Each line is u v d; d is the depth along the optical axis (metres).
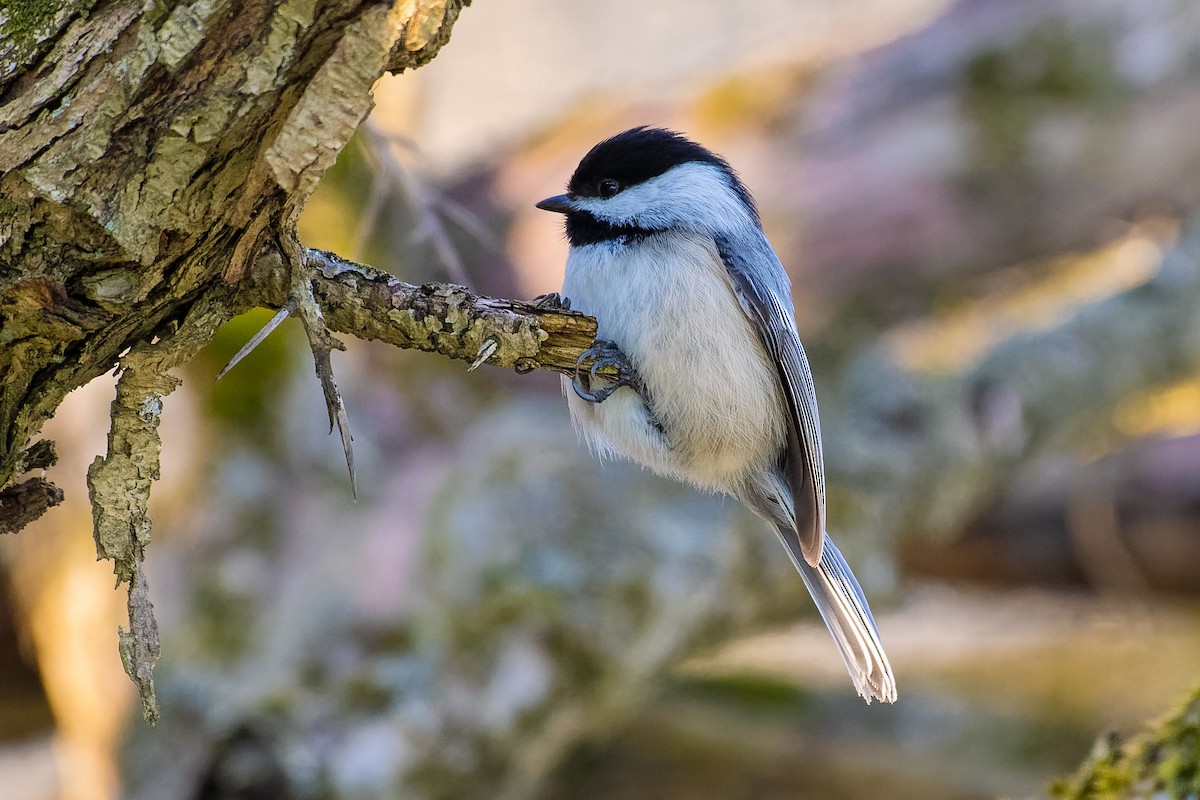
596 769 10.08
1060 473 12.32
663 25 14.59
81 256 2.92
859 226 11.33
